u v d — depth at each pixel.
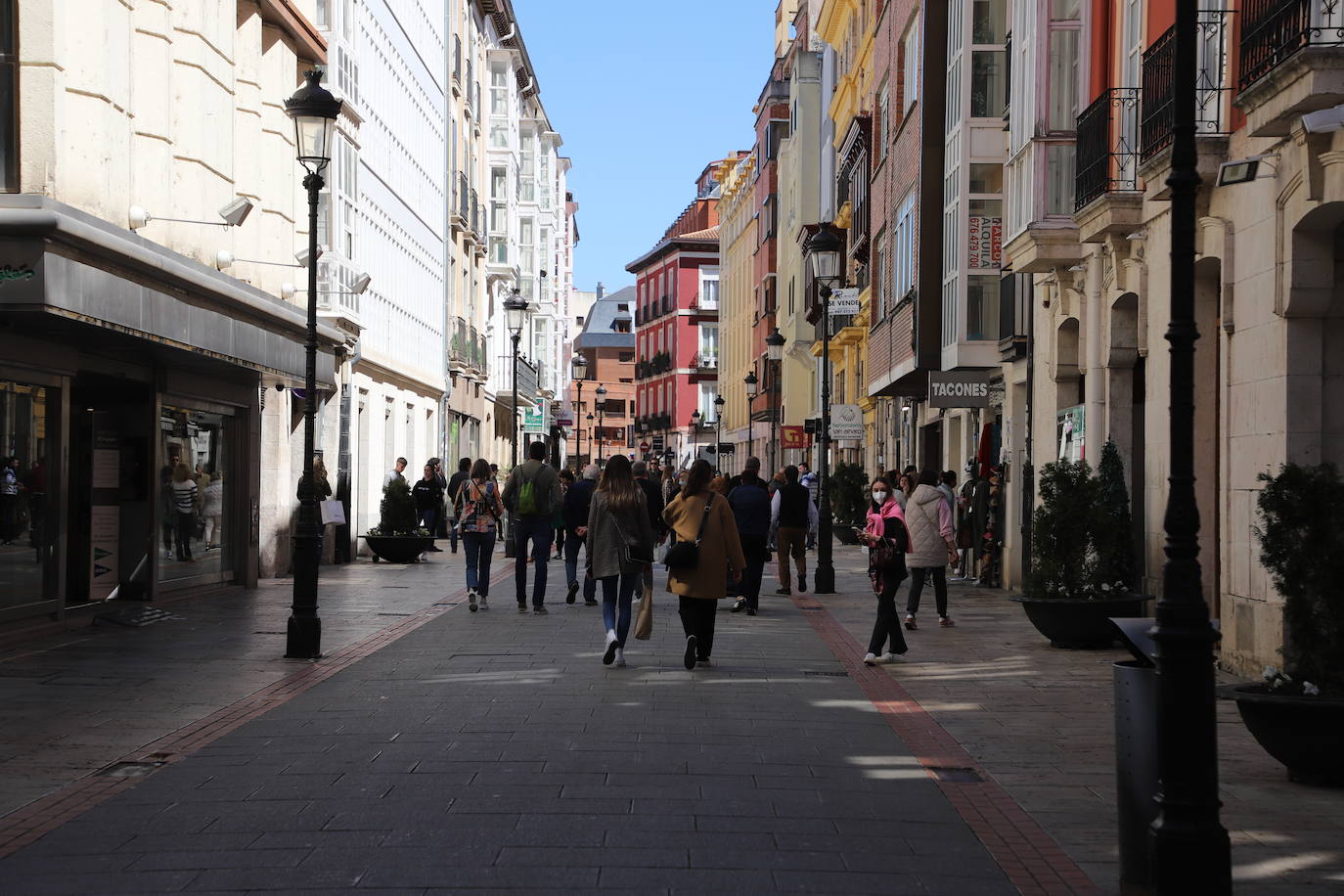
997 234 25.06
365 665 13.42
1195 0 6.21
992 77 24.95
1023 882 6.30
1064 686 12.48
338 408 29.73
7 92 13.98
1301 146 11.66
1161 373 15.62
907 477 21.66
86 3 14.70
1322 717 8.11
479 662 13.66
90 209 14.79
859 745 9.53
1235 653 13.12
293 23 23.88
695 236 104.50
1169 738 5.86
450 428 48.03
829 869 6.45
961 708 11.23
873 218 38.06
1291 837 7.11
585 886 6.09
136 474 18.67
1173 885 5.78
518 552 18.98
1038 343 21.55
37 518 15.43
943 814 7.59
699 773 8.50
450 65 46.41
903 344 30.12
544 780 8.24
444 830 7.04
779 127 68.44
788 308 63.06
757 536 19.39
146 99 17.44
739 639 16.11
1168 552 6.00
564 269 105.38
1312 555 8.54
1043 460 21.25
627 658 14.10
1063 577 15.23
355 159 29.91
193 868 6.39
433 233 43.69
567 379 114.94
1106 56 18.44
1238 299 13.32
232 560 22.22
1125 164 16.53
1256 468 12.80
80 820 7.33
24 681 12.23
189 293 16.97
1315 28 10.30
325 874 6.27
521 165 67.25
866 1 41.75
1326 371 12.18
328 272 26.78
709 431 103.06
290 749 9.20
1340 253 11.99
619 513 13.52
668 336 107.38
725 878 6.25
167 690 11.78
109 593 18.50
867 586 24.89
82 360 16.56
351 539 30.48
